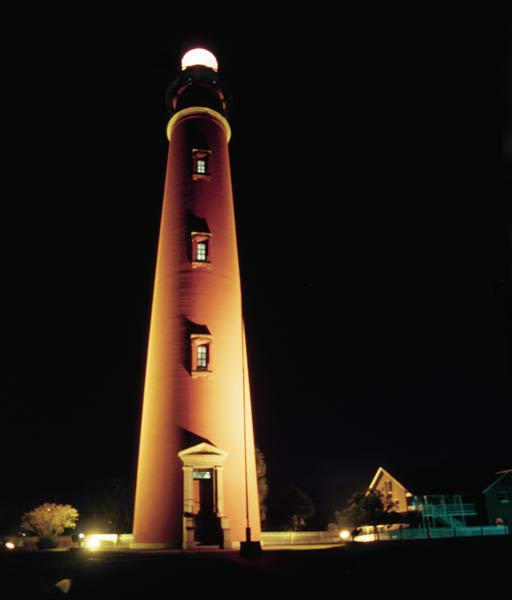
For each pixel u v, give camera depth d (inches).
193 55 1950.1
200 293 1549.0
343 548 1140.5
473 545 1010.7
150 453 1449.3
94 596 599.2
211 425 1425.9
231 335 1547.7
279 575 716.7
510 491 2492.6
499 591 551.2
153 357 1552.7
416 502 2411.4
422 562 778.8
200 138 1744.6
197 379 1464.1
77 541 1871.3
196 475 1392.7
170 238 1647.4
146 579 712.4
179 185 1699.1
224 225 1667.1
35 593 631.8
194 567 836.6
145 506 1408.7
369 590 578.9
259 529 1441.9
